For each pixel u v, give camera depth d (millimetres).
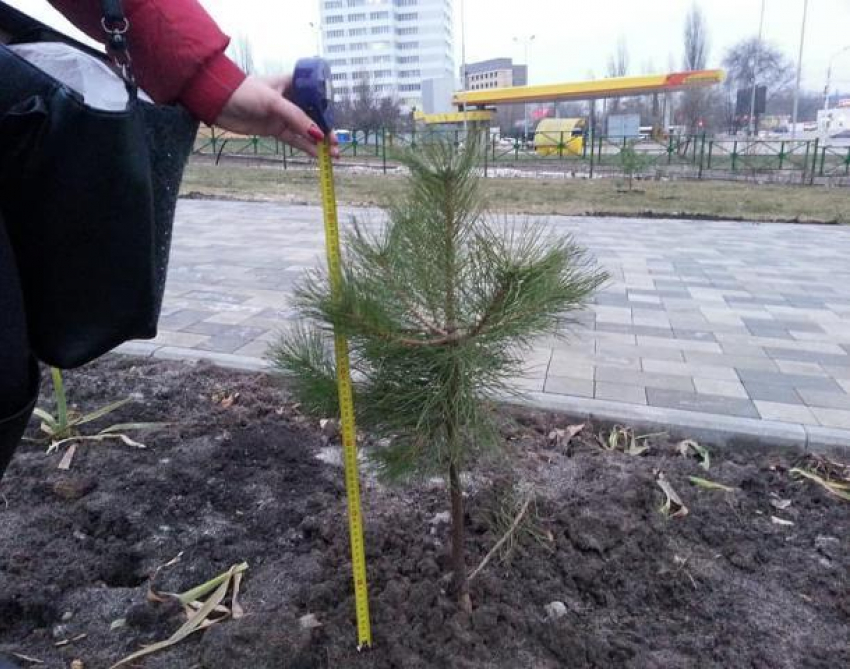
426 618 2197
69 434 3379
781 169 22094
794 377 4523
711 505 2949
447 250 1802
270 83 1859
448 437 2021
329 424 3578
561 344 5113
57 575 2396
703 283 7410
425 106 45094
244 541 2627
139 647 2119
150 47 1638
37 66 1422
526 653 2098
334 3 65375
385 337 1805
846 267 8398
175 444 3336
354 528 2008
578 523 2719
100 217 1419
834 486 3119
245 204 13477
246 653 2037
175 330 5176
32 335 1563
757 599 2383
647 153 24750
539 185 18312
